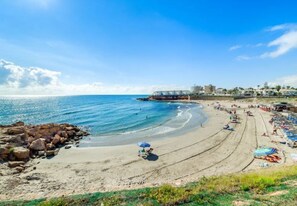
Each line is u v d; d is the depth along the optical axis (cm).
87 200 974
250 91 16912
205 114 6456
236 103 10438
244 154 2455
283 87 16700
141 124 5016
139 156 2441
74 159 2384
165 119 5719
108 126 4850
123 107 10150
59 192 1443
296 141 2842
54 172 1986
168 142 3058
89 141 3400
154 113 7319
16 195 1388
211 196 934
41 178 1831
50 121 5712
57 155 2545
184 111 7812
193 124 4681
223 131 3669
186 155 2447
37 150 2594
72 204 944
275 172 1375
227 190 1001
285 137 3177
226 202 862
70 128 3969
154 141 3216
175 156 2419
